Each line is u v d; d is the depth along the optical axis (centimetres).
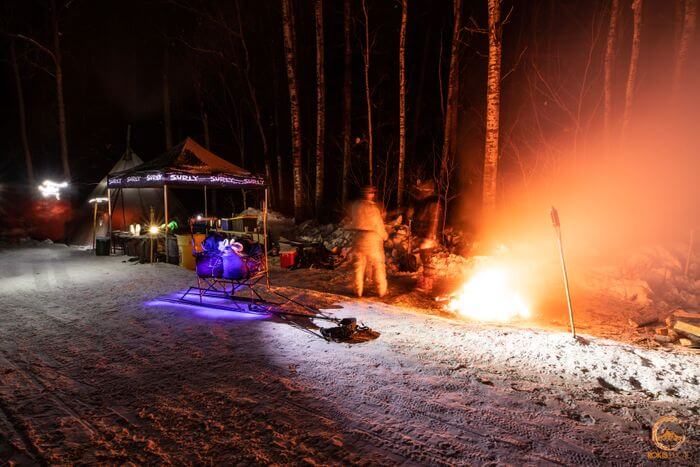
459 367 441
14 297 773
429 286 816
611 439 315
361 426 333
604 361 454
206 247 702
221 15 1927
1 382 417
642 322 620
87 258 1236
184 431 328
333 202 2017
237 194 2388
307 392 389
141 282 892
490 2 1007
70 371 443
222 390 395
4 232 1667
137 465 288
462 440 315
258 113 1970
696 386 398
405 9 1268
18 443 313
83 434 325
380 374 425
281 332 556
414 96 2131
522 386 398
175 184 1102
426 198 1276
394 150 1942
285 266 1032
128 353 492
